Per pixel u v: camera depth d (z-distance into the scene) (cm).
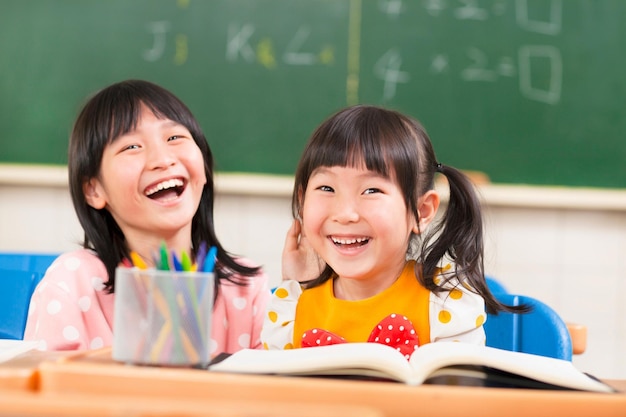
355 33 258
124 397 56
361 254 102
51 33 259
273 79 259
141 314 70
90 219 122
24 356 81
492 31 258
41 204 262
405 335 102
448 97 258
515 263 262
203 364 71
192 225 130
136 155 117
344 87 259
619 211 262
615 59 258
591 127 258
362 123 103
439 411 60
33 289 130
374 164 100
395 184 102
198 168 121
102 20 259
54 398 52
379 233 101
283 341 111
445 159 258
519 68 258
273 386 60
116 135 118
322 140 104
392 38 259
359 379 68
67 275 118
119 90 122
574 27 258
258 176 258
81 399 52
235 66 259
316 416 49
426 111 258
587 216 262
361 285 109
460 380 68
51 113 259
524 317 123
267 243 261
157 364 69
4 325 130
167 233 121
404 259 112
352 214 100
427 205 112
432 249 114
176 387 61
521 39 258
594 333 263
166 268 75
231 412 49
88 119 120
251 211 261
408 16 259
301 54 259
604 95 258
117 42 259
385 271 109
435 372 71
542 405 61
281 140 259
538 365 73
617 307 263
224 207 261
